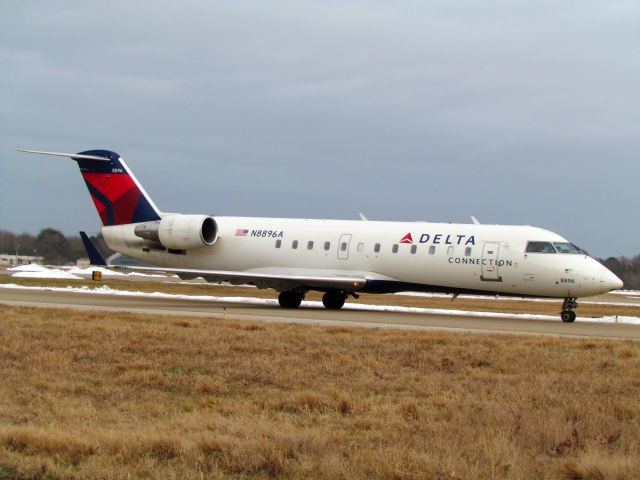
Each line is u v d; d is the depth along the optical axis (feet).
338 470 71.61
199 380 115.85
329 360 136.36
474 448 79.10
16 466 72.13
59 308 236.63
